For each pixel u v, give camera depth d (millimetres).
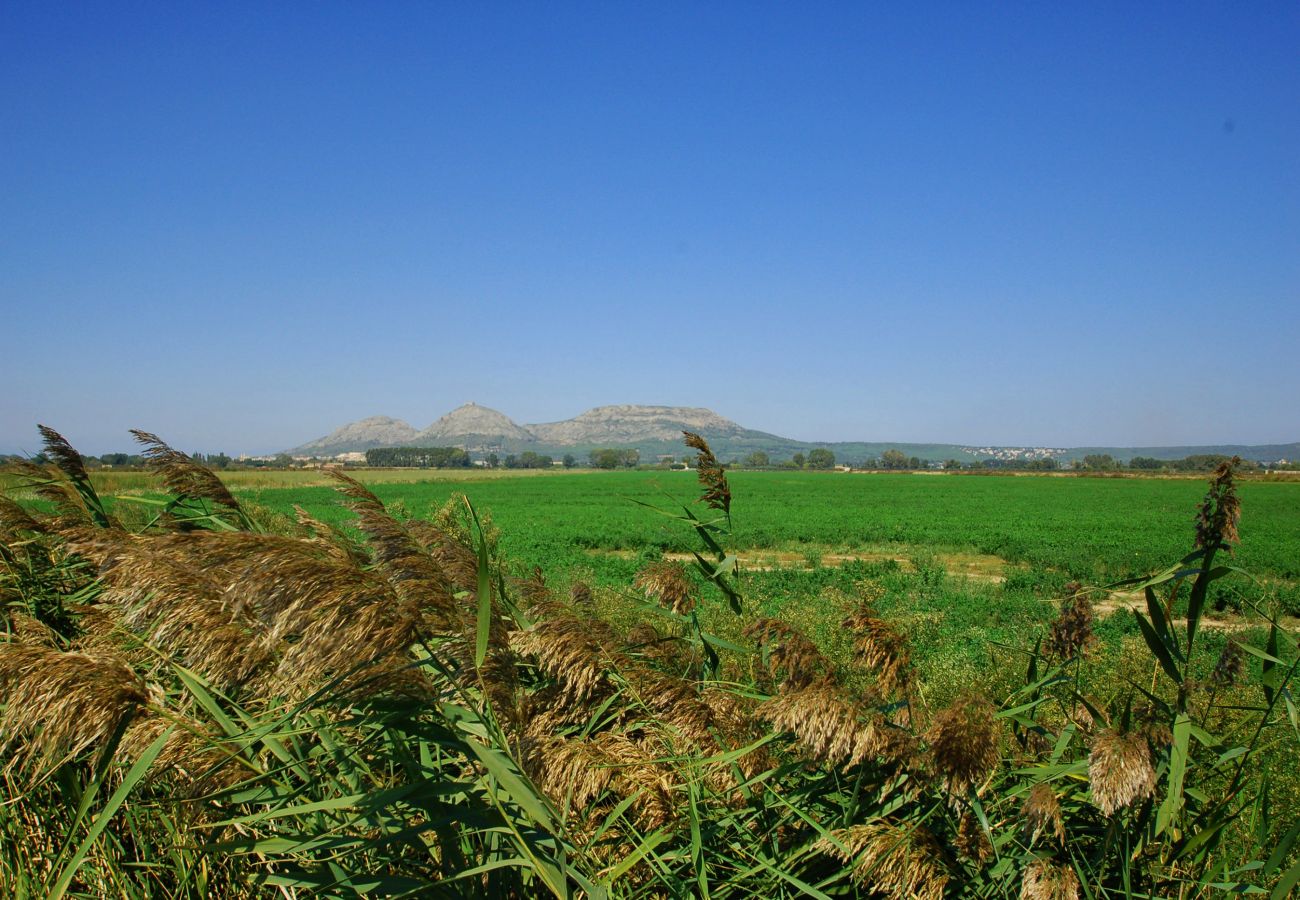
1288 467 177625
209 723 3988
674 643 5863
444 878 3215
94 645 4695
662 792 3732
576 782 3363
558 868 3076
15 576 6223
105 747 3131
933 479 142125
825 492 94812
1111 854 3754
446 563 4637
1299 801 4777
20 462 6840
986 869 3461
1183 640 11633
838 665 6168
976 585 23141
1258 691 5793
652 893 3729
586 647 3842
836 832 3469
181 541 3680
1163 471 176500
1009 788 4035
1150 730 3479
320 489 78500
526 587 5219
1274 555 29969
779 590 20797
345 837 3336
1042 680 5023
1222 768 4477
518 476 147125
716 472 5023
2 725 3039
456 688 3328
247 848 3381
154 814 4184
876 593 9125
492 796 3064
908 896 3248
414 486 103688
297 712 3250
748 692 4711
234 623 3650
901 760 3430
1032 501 75562
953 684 7082
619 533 39188
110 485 22266
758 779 3602
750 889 3701
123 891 3785
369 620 2936
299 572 2902
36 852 4121
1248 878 3879
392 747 3740
